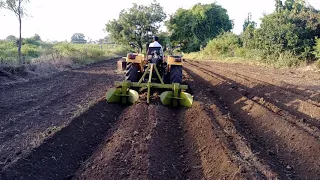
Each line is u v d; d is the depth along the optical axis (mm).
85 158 5555
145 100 8602
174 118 7664
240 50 23672
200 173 5195
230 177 4738
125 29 32281
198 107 7855
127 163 5102
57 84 11523
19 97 9156
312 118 7125
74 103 8477
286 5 20141
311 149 5609
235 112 8461
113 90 8281
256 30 19781
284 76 13359
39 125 6609
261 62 19438
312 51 16453
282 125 6750
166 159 5520
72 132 6172
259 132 7000
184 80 12328
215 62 22688
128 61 9117
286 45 17734
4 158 5035
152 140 5918
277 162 5605
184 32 34719
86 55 22422
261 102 8625
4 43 24859
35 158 5027
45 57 16922
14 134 6113
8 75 12117
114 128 6797
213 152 5613
